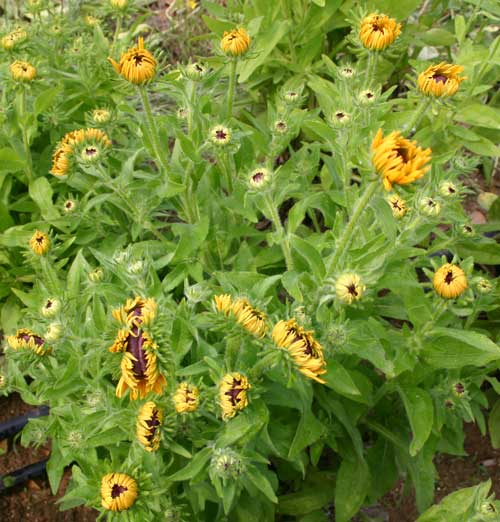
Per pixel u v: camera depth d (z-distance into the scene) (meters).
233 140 0.79
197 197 0.89
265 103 1.33
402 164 0.52
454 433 0.85
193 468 0.62
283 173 0.89
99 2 1.50
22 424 1.01
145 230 0.96
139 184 0.82
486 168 1.31
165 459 0.71
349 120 0.77
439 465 1.02
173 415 0.62
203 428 0.67
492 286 0.76
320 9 1.15
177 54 1.59
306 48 1.20
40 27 1.13
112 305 0.69
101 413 0.67
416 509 0.97
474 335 0.68
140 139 0.93
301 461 0.72
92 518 0.95
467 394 0.80
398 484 0.99
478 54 1.02
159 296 0.71
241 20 1.25
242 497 0.75
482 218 1.32
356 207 0.62
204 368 0.63
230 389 0.59
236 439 0.62
